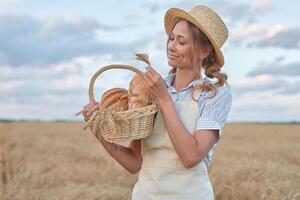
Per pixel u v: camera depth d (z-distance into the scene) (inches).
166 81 140.5
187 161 126.0
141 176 136.6
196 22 131.8
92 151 762.8
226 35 136.1
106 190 378.9
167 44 137.6
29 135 1428.4
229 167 514.9
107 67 137.6
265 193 340.8
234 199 347.6
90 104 139.3
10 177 466.3
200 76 136.6
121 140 132.5
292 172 434.6
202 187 132.5
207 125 128.9
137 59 133.3
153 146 134.0
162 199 132.0
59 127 2001.7
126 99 137.6
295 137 1614.2
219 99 132.1
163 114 126.3
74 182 458.0
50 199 369.7
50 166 555.5
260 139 1485.0
